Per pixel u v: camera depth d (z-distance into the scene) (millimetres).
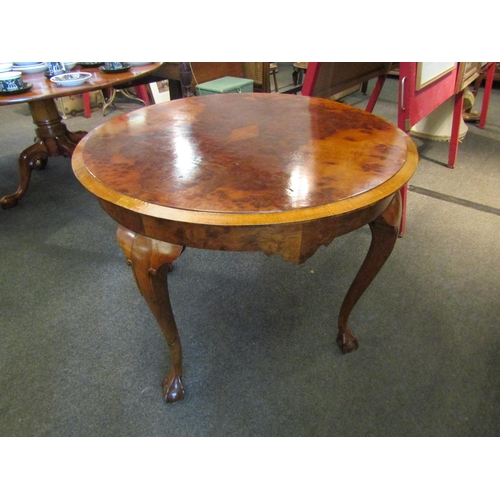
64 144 1978
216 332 1262
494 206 1921
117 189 728
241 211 663
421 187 2104
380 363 1160
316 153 857
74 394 1076
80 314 1327
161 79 2332
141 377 1123
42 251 1641
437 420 1014
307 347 1211
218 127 1009
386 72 1743
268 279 1482
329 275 1499
